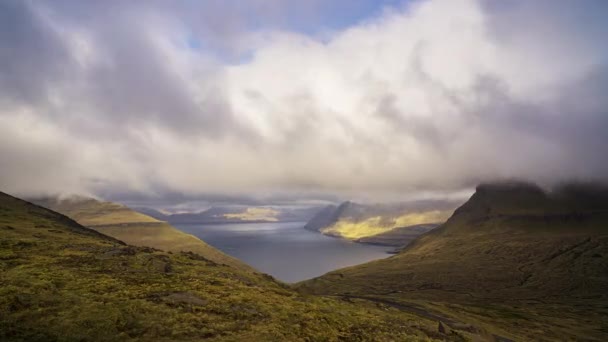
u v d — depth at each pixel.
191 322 49.69
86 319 45.81
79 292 55.22
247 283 83.25
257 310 59.88
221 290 69.12
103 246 103.62
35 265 70.50
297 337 51.31
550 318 173.88
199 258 112.31
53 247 93.25
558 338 122.81
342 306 82.62
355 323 66.44
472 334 86.62
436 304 156.38
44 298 50.75
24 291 52.28
